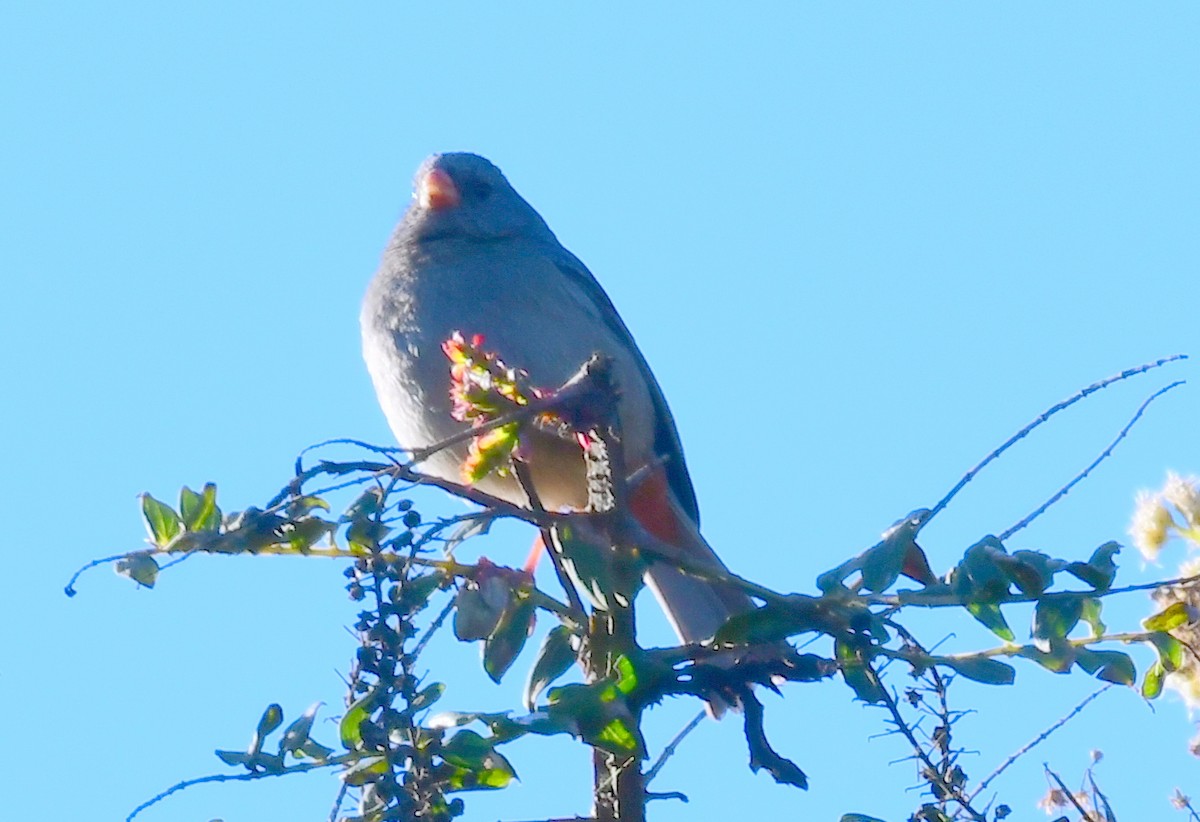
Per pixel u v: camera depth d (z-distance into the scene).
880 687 5.16
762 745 5.34
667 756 5.58
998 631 5.20
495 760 5.02
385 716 4.90
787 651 5.31
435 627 5.29
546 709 5.07
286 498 5.32
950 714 5.11
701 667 5.32
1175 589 5.76
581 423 5.61
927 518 5.29
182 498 5.50
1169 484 5.97
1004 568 5.17
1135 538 5.94
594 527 5.60
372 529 5.02
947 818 4.98
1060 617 5.23
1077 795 5.58
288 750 5.02
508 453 5.54
